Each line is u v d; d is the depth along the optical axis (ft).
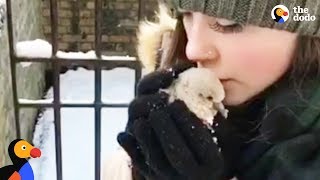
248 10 2.19
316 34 2.27
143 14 5.49
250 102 2.40
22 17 12.14
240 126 2.43
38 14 15.66
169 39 2.95
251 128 2.41
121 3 17.16
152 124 2.39
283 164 2.18
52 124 14.23
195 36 2.34
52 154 12.57
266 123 2.29
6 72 9.21
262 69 2.29
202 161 2.33
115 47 17.66
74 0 16.98
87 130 14.25
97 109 6.36
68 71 17.95
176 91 2.42
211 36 2.31
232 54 2.28
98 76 6.16
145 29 3.21
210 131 2.40
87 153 13.09
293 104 2.27
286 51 2.29
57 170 6.68
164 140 2.36
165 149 2.36
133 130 2.47
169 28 3.01
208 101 2.35
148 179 2.53
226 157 2.40
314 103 2.26
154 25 3.16
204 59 2.36
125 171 2.84
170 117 2.38
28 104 6.42
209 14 2.26
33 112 13.91
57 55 6.10
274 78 2.32
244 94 2.36
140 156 2.54
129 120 2.54
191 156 2.33
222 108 2.40
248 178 2.34
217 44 2.30
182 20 2.71
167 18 3.05
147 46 3.17
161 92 2.49
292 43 2.29
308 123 2.25
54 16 5.90
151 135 2.42
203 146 2.33
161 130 2.36
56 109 6.42
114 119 14.42
